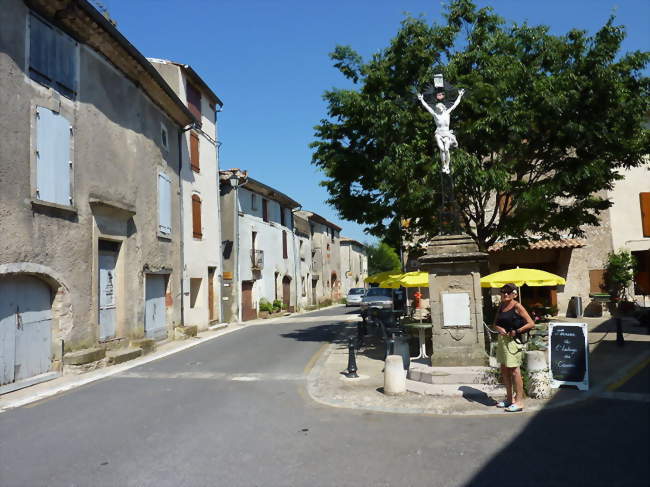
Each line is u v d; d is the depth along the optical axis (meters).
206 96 22.91
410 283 13.45
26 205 10.41
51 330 11.29
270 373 10.81
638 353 11.19
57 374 11.07
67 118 11.89
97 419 7.47
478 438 5.99
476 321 9.12
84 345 12.18
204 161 22.23
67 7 11.52
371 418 7.09
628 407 7.02
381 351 13.52
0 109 9.81
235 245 25.97
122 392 9.40
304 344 15.38
